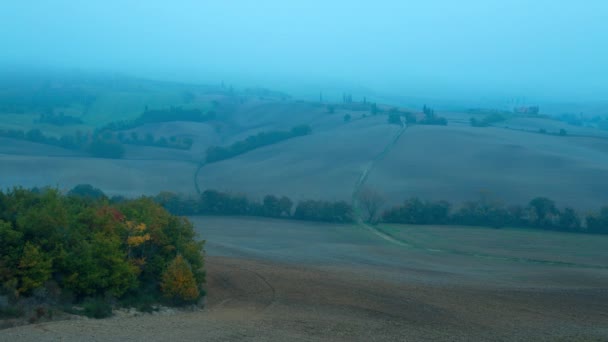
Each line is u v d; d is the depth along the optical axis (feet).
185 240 102.73
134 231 93.81
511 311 96.78
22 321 67.72
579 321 91.45
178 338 65.00
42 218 82.12
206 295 101.40
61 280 80.43
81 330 65.77
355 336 72.54
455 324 84.33
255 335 69.21
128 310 81.25
